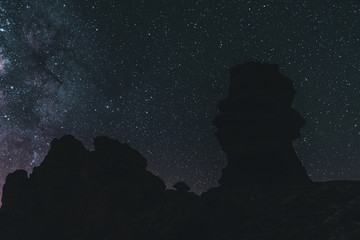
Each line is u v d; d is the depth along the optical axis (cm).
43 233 3409
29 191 3697
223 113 3484
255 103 3350
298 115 3447
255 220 2636
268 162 3197
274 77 3428
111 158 3272
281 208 2686
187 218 2748
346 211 2391
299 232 2355
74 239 3134
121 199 3091
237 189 3123
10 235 3291
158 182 3312
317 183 2973
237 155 3325
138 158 3403
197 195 3528
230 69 3650
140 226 2839
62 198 3572
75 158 3819
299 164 3275
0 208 3762
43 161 3859
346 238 2130
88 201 3231
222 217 2695
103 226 2991
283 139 3266
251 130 3291
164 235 2648
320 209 2545
